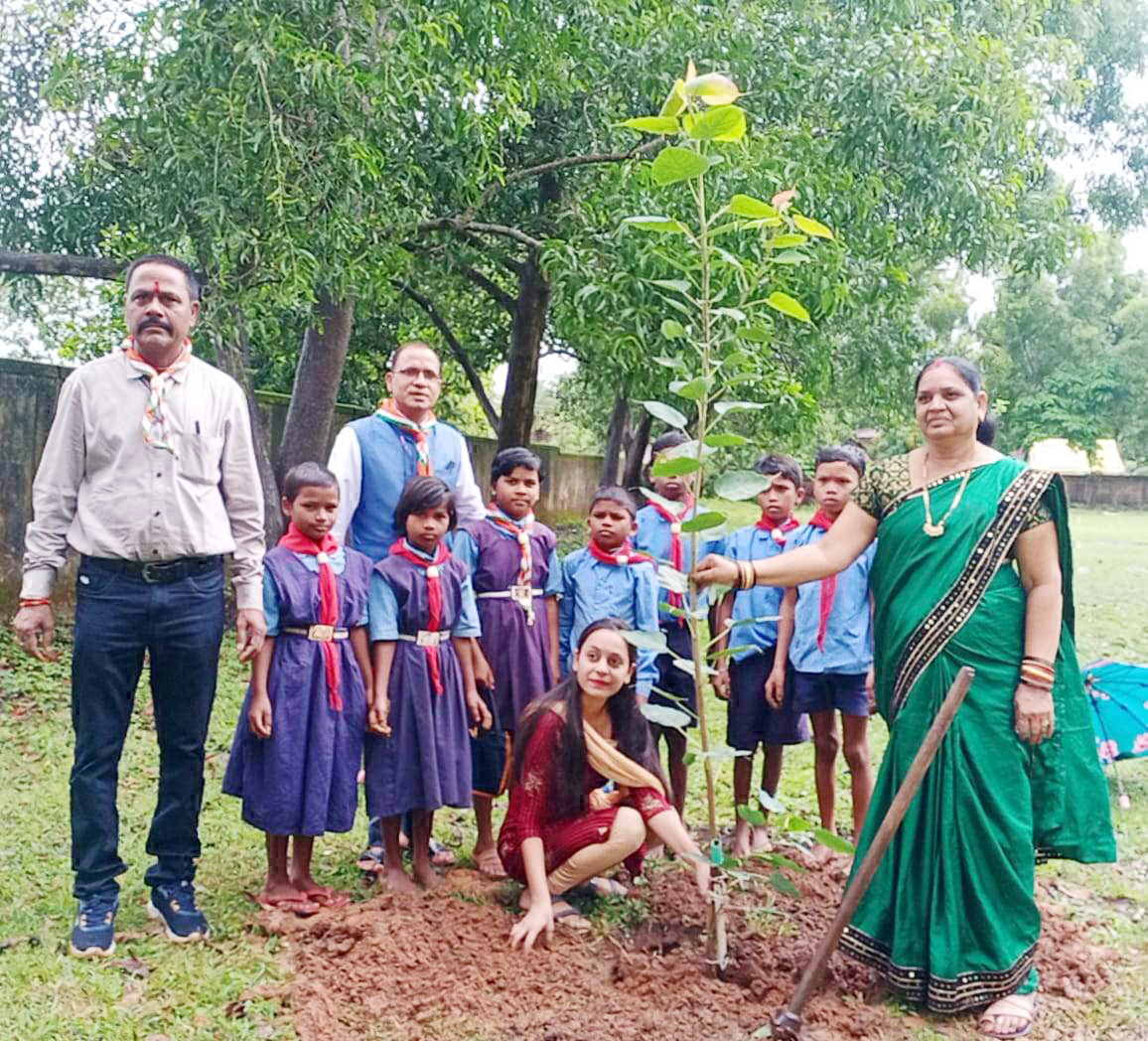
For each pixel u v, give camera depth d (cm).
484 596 440
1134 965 364
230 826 470
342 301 865
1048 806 333
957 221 943
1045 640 326
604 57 888
